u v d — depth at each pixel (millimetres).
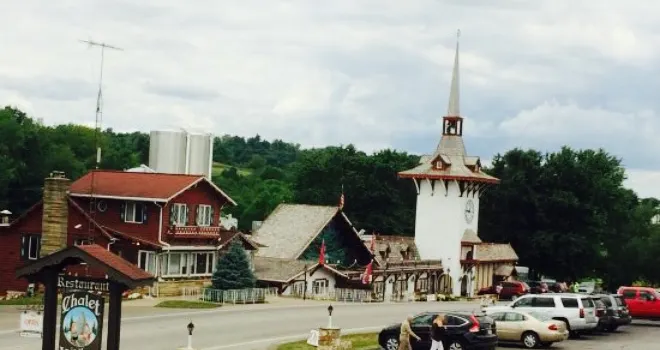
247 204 151500
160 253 65750
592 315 50562
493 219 115750
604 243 118625
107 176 70062
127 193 66312
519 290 83438
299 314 58188
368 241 91188
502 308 47594
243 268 66625
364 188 127875
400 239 99062
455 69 104312
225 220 118125
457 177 98375
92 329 27688
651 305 60688
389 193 127875
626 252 118812
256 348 40969
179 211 67875
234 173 181625
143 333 44875
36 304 57250
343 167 131750
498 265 106750
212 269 71250
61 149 110812
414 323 40656
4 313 52656
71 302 27922
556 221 112188
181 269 68375
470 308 69312
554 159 112625
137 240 65188
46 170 106688
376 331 49219
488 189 114812
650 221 125062
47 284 28109
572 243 109438
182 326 48406
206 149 95375
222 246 71438
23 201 102625
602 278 122250
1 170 96312
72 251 27469
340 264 84688
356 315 59625
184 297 65812
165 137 93875
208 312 56844
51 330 28156
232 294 64375
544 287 88000
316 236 83188
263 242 83688
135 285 27234
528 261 114688
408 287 91250
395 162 131500
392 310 64875
